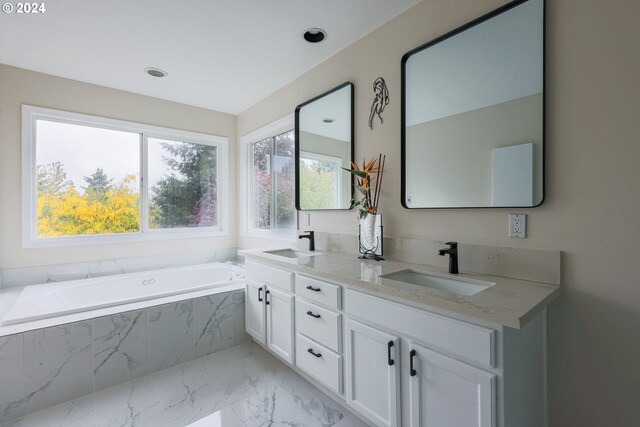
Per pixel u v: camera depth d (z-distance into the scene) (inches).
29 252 102.8
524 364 45.1
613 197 45.9
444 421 45.3
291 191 117.3
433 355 46.2
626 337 45.1
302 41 85.5
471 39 61.1
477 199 60.6
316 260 77.6
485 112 59.2
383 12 73.7
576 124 48.9
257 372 85.3
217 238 143.6
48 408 70.4
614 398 46.3
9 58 94.2
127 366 81.0
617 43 45.2
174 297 92.1
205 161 143.1
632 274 44.5
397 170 75.4
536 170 52.7
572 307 49.7
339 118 90.7
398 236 75.5
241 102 132.6
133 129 122.3
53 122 108.3
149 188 128.3
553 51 51.1
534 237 53.8
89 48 88.4
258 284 92.4
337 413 68.1
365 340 57.4
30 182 102.7
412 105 71.6
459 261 63.2
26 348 68.6
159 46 87.6
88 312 79.4
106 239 116.7
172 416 67.5
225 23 76.9
